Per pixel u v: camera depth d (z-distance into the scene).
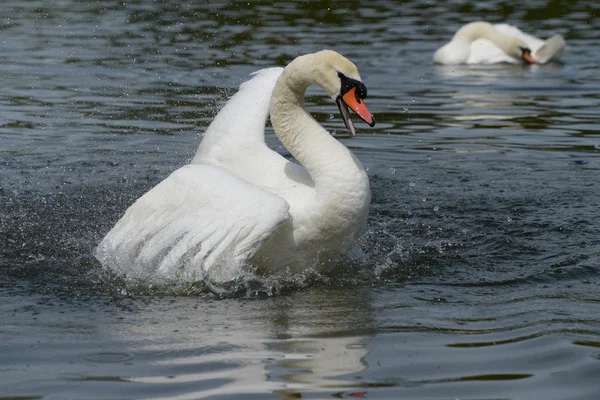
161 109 19.11
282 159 11.41
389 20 30.67
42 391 7.58
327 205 10.31
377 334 8.88
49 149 16.64
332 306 9.82
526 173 15.73
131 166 15.88
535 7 34.00
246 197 10.02
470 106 20.44
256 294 10.27
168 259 10.16
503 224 13.02
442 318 9.35
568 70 24.62
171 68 22.48
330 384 7.71
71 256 11.59
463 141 17.73
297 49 24.95
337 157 10.42
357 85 10.48
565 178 15.41
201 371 7.99
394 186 15.05
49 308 9.74
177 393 7.54
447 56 25.14
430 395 7.50
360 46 26.27
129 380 7.80
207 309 9.73
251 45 25.38
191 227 10.14
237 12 30.98
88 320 9.36
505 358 8.23
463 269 11.16
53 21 29.00
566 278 10.72
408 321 9.27
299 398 7.45
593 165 16.16
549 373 7.90
